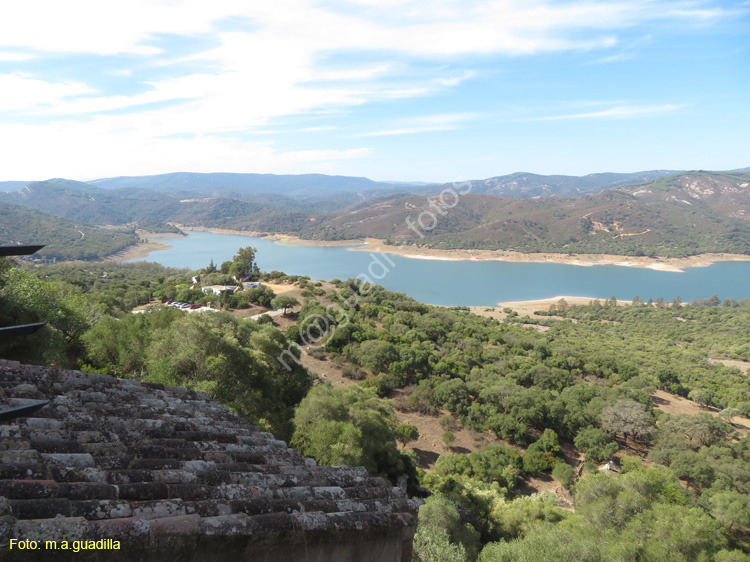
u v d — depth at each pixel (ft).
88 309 104.99
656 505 85.10
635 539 79.15
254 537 11.75
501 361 254.27
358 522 14.33
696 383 281.33
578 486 103.55
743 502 119.96
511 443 167.84
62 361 66.85
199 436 19.17
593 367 279.90
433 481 109.19
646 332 490.90
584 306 577.02
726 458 157.89
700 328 510.17
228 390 72.23
